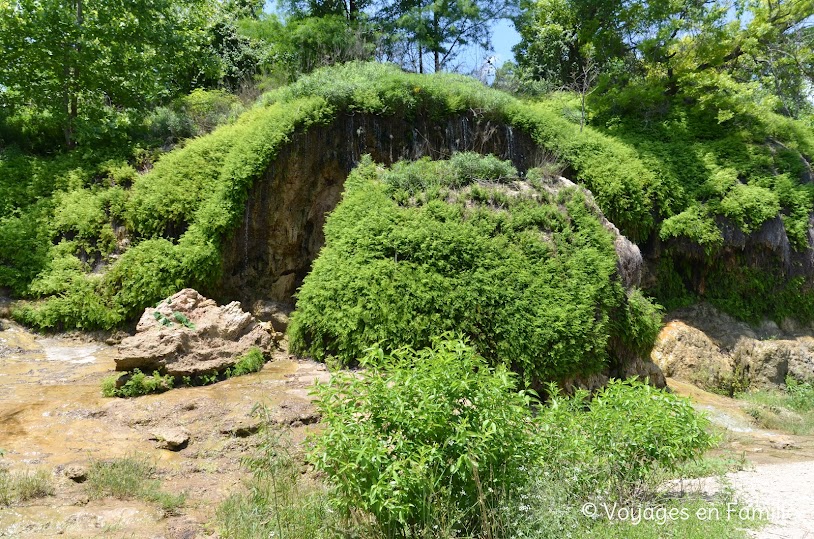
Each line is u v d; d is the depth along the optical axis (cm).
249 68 2227
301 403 824
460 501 465
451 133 1531
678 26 1902
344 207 1184
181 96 1927
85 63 1512
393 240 1093
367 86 1484
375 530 457
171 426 757
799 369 1464
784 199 1602
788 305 1563
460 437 450
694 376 1407
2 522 511
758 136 1791
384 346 984
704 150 1719
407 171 1238
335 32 2175
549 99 2072
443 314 1013
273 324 1241
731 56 1950
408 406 464
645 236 1537
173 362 900
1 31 1449
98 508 555
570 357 984
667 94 1981
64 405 808
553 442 546
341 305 1041
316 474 641
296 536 483
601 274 1075
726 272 1557
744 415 1197
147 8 1627
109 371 976
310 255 1359
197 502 592
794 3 1861
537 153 1577
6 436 706
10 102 1567
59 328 1160
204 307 1020
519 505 466
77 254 1254
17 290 1195
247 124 1448
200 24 2073
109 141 1539
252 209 1305
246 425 754
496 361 982
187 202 1292
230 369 955
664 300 1560
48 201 1320
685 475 694
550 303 1023
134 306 1176
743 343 1487
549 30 2428
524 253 1094
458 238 1083
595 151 1590
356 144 1432
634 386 609
